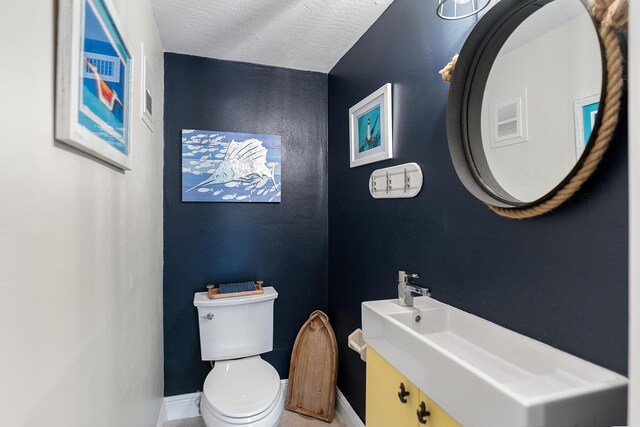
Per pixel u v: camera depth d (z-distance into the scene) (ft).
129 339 3.83
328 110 7.61
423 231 4.30
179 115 6.67
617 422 2.09
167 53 6.62
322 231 7.60
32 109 1.75
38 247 1.82
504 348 3.03
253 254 7.15
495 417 2.06
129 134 3.54
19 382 1.63
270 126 7.25
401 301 3.98
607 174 2.29
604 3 2.16
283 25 5.68
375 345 3.66
